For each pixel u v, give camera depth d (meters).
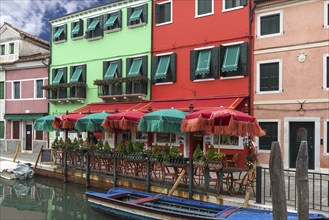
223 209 8.52
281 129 13.90
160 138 16.98
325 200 9.09
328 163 12.88
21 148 23.72
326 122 12.98
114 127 13.12
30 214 10.70
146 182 11.20
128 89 18.23
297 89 13.64
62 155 15.17
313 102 13.27
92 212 10.70
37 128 16.64
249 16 14.81
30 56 24.03
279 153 6.38
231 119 9.43
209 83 15.79
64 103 21.50
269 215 7.66
